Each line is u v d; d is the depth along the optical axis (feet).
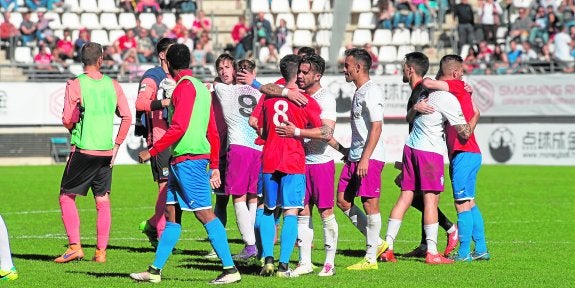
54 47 312.09
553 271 106.73
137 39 313.12
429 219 111.14
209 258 116.37
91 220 160.76
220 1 349.20
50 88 285.02
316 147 100.37
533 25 325.83
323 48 339.98
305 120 97.91
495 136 294.46
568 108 288.30
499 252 123.34
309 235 101.76
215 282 94.63
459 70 113.29
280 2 348.38
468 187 114.01
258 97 114.32
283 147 97.25
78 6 335.47
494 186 223.71
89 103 111.45
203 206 94.27
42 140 287.28
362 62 104.53
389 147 294.25
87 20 332.60
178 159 93.66
